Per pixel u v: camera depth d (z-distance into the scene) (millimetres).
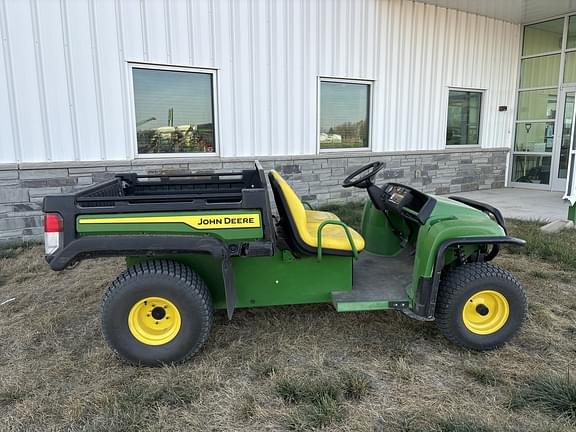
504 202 8023
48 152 5301
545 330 3100
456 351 2838
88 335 3109
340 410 2250
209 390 2428
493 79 9445
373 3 7422
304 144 7137
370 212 3695
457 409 2254
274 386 2445
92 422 2176
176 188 3748
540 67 9484
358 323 3221
